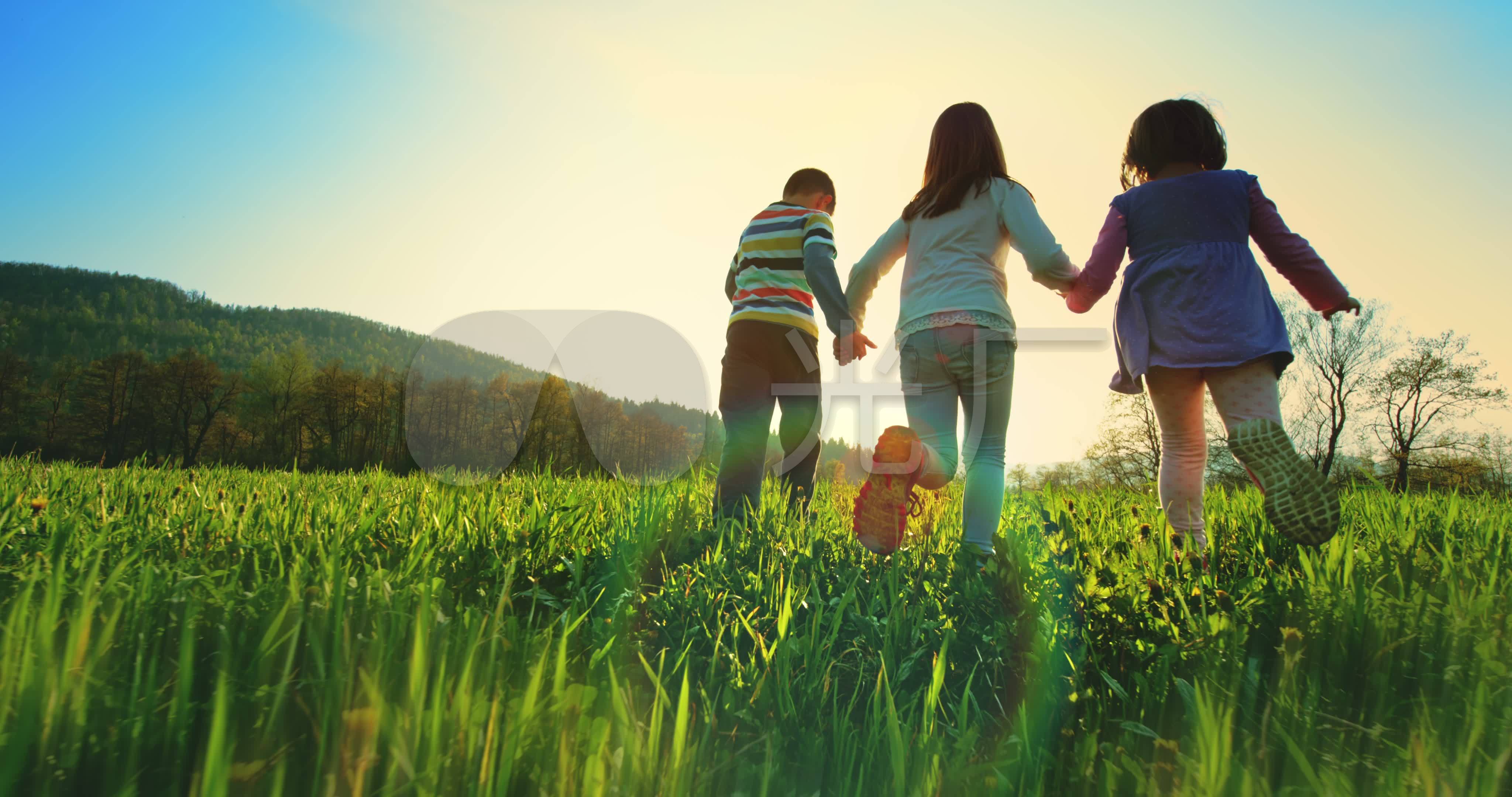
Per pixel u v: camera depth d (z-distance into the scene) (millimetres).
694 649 1730
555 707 1135
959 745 1187
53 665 1118
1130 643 1694
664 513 2902
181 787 1051
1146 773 1169
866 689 1526
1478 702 1241
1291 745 1130
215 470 5680
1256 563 2586
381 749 1039
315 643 1252
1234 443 2457
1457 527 3299
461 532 2680
